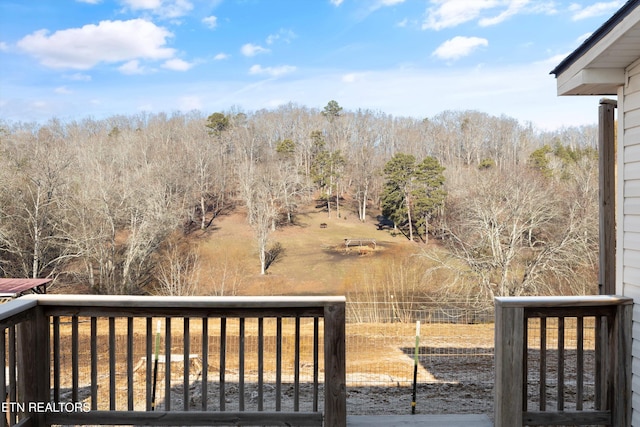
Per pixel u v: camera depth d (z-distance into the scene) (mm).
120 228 26453
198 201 39719
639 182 3070
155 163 35000
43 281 13984
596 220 19016
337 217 42188
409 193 37188
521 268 19297
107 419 2543
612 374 2689
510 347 2588
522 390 2611
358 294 25688
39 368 2537
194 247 33094
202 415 2533
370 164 44625
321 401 6121
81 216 24578
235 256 32250
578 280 18859
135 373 7516
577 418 2658
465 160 42125
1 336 2236
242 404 2547
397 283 26641
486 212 19453
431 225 34281
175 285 26391
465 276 19609
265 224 32844
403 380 7535
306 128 49188
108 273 24859
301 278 29766
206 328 2559
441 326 14648
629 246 3145
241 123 49281
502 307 2586
